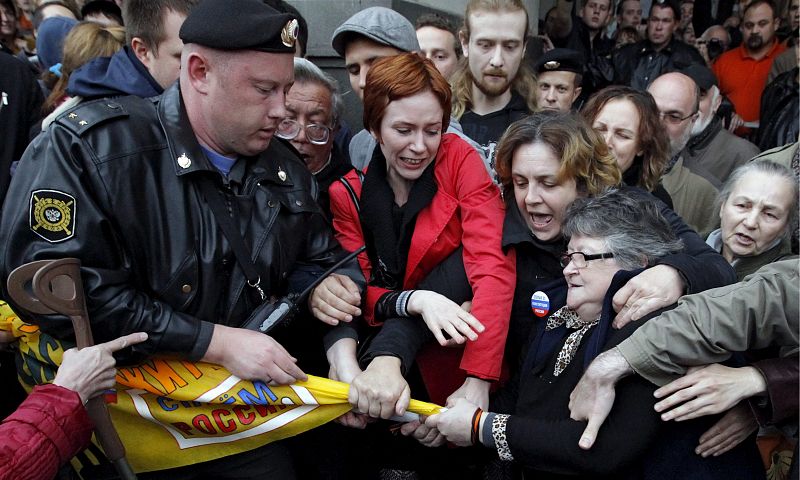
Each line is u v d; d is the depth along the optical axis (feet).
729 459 4.84
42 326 4.94
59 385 4.62
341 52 8.72
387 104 5.87
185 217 5.08
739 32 17.42
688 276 4.97
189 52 5.01
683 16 17.56
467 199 6.14
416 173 6.14
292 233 5.61
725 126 14.43
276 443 6.13
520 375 5.78
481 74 8.96
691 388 4.57
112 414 5.57
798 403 4.63
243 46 4.80
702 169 9.46
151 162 5.02
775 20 15.25
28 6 14.78
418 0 12.64
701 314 4.61
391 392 5.35
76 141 4.83
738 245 6.36
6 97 8.58
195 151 5.11
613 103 7.38
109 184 4.83
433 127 5.94
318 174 7.73
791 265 4.72
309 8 12.19
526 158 5.81
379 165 6.43
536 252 6.03
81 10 11.47
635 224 5.21
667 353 4.59
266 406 5.60
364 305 6.32
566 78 9.86
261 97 4.99
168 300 5.10
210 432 5.65
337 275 5.91
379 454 6.67
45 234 4.75
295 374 5.39
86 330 4.80
